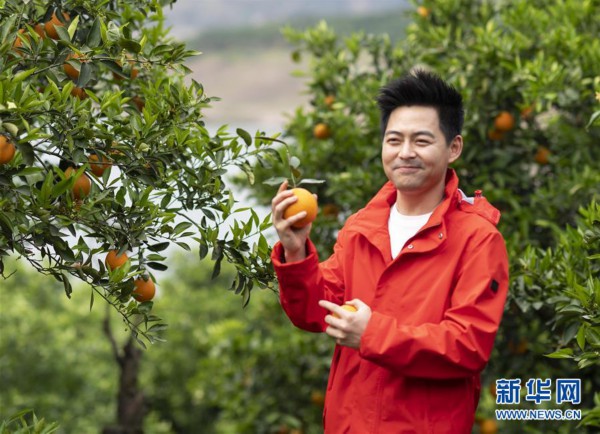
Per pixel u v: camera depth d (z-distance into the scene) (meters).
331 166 6.21
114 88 3.73
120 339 11.50
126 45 2.79
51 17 2.91
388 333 2.36
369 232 2.62
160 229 2.95
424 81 2.59
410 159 2.55
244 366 7.07
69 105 2.76
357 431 2.52
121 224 2.86
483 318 2.41
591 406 4.89
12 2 2.88
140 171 2.95
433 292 2.48
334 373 2.68
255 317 7.62
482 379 5.60
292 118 6.47
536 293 4.10
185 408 12.47
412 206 2.64
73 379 10.37
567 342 3.57
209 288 13.45
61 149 2.80
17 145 2.52
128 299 2.89
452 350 2.37
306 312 2.57
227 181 6.72
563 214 5.46
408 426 2.47
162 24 3.81
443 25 6.37
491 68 5.46
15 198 2.67
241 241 3.02
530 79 4.93
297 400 6.85
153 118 2.92
